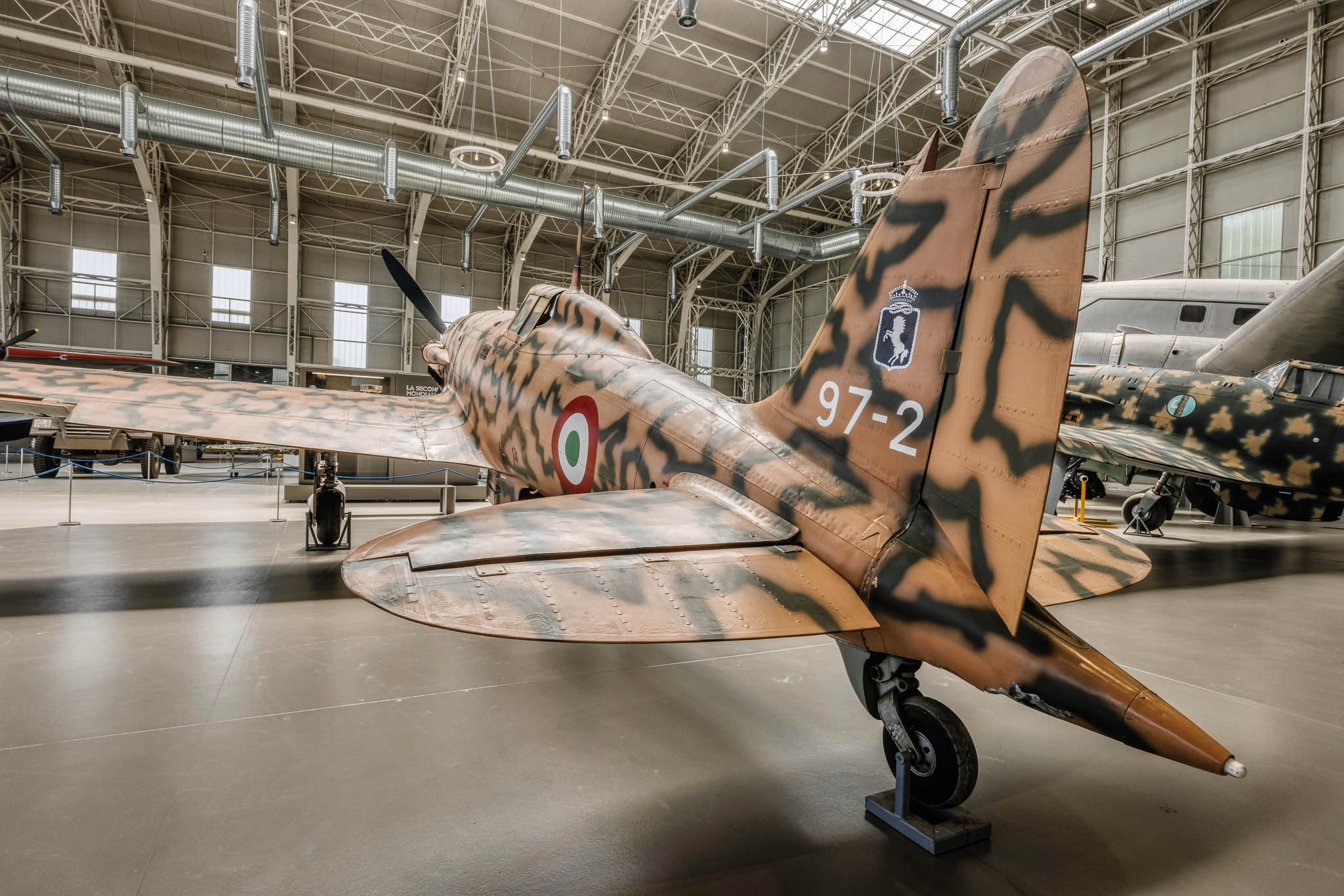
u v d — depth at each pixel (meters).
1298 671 3.64
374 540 1.86
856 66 17.17
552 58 16.81
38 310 19.47
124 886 1.67
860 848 1.91
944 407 1.90
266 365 21.69
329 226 22.19
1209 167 14.69
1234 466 7.14
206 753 2.42
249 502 11.12
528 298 4.64
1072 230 1.60
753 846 1.91
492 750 2.50
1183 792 2.29
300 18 15.02
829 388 2.32
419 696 3.04
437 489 11.67
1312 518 7.10
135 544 6.81
